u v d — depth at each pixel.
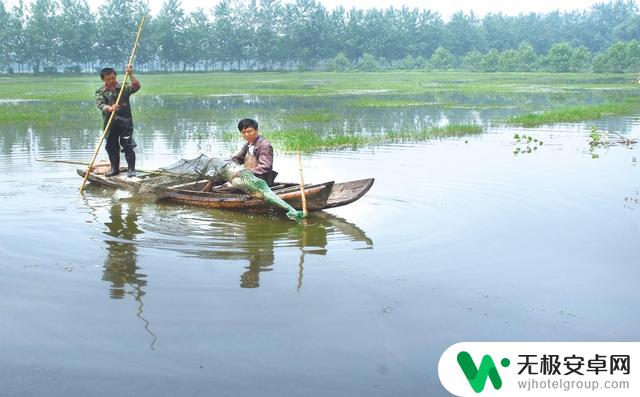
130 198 8.83
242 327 4.64
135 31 84.44
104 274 5.68
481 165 11.78
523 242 6.71
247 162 8.59
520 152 13.66
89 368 4.07
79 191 9.26
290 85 51.38
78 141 15.36
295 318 4.80
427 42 108.00
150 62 96.81
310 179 10.54
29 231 7.04
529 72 84.94
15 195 8.88
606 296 5.24
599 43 119.88
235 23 95.25
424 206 8.36
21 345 4.36
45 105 28.05
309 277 5.65
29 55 79.94
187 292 5.28
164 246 6.53
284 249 6.47
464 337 4.52
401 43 104.56
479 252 6.38
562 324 4.73
